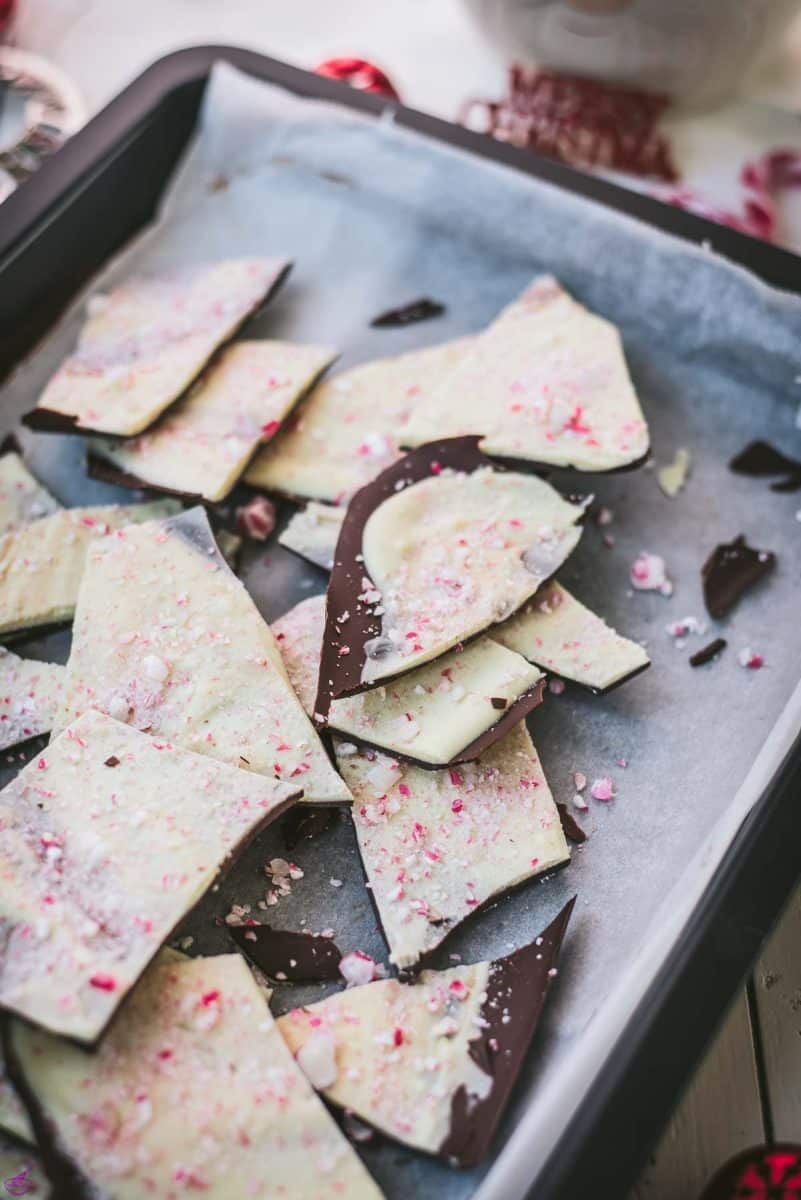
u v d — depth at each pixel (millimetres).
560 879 448
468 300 557
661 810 458
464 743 446
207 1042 408
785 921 472
